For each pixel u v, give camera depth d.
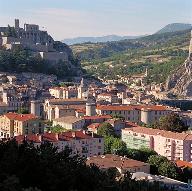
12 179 74.56
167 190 97.12
